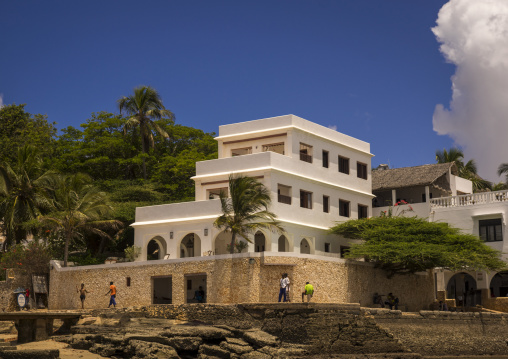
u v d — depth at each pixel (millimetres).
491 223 55594
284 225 50281
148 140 68875
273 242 49469
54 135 73625
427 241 50469
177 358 34781
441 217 57812
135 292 46875
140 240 53812
